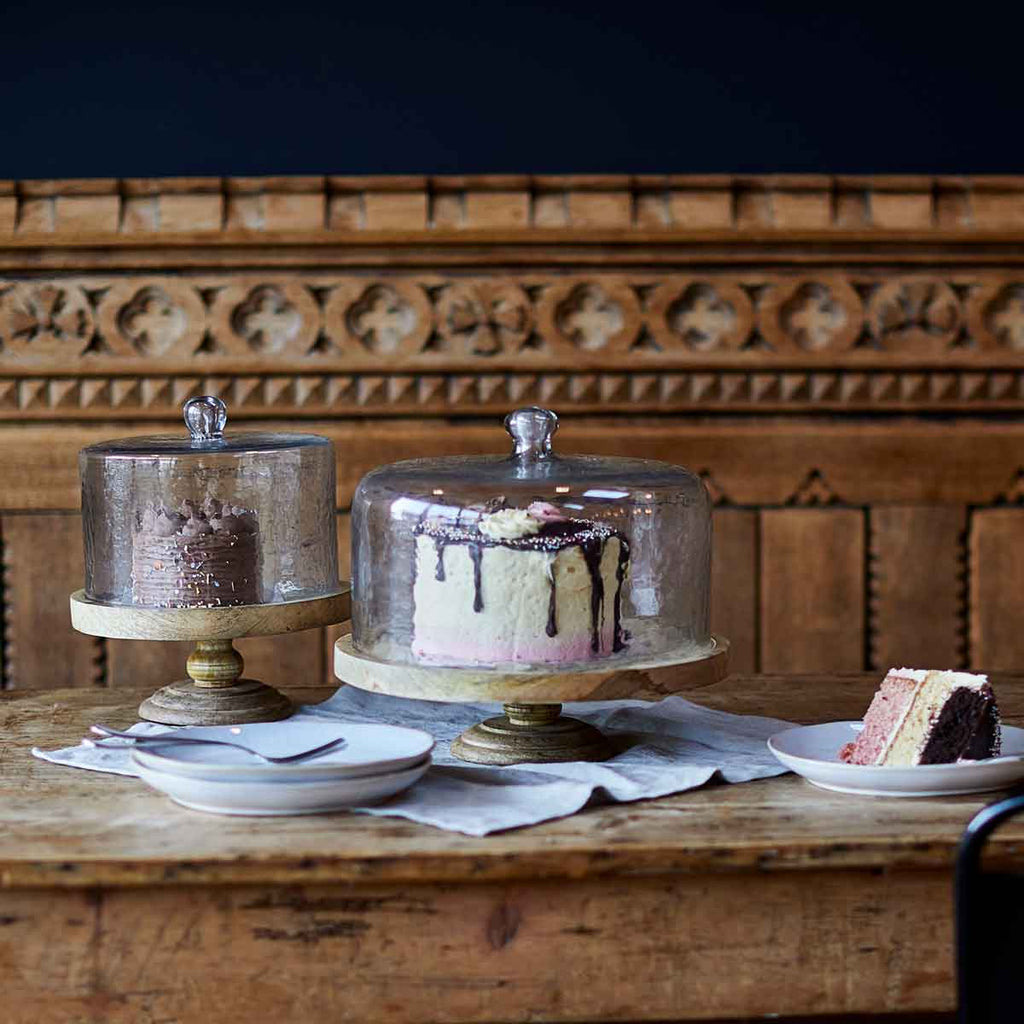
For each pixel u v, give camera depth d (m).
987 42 3.07
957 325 2.95
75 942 1.28
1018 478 2.98
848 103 3.07
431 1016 1.30
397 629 1.65
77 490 2.90
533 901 1.30
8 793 1.50
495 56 3.04
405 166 3.05
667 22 3.04
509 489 1.64
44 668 2.93
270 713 1.82
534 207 2.89
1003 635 3.00
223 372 2.90
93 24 2.99
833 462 2.96
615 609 1.57
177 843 1.31
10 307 2.87
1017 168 3.08
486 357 2.91
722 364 2.92
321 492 1.93
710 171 3.07
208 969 1.29
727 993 1.31
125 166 3.02
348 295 2.89
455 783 1.49
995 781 1.45
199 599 1.77
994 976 1.08
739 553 2.97
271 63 3.02
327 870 1.27
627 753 1.63
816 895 1.31
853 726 1.64
